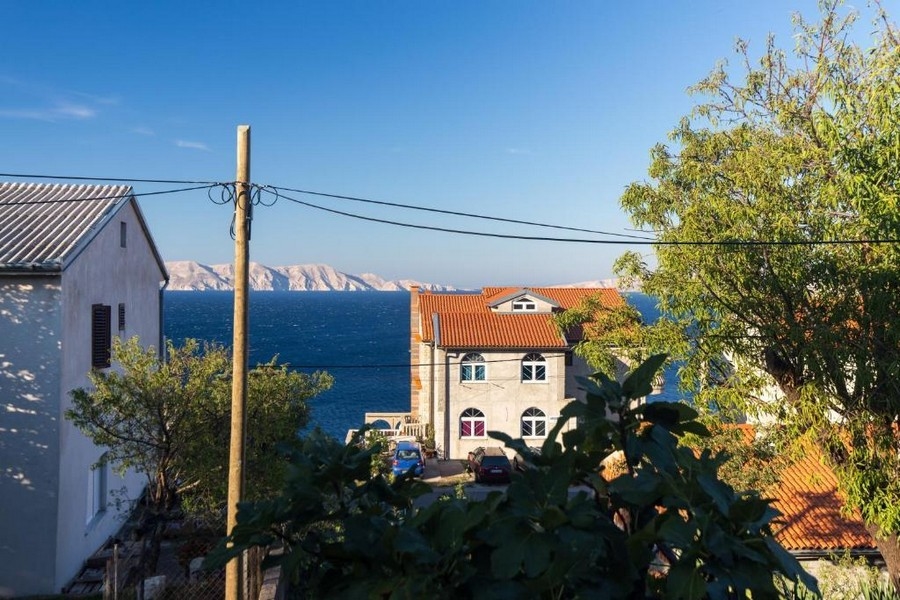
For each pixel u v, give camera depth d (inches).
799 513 658.8
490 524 97.0
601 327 628.1
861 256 466.6
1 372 612.4
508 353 1449.3
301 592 122.2
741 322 526.9
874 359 433.1
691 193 588.7
